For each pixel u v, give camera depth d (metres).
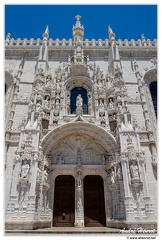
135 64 25.97
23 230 13.87
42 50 24.83
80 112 21.06
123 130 18.62
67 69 24.56
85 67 24.30
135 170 16.64
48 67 25.25
